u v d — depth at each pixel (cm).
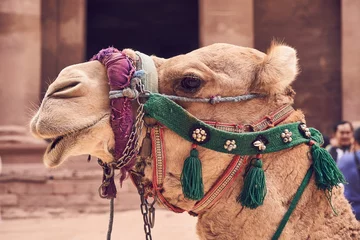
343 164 873
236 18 2303
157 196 374
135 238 1120
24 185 1852
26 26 2158
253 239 360
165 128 362
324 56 2641
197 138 358
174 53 3491
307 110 2625
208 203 368
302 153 372
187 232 1162
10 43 2141
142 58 372
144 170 368
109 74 355
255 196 353
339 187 383
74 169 1958
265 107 376
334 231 367
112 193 366
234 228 366
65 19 2553
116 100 351
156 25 3469
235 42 2298
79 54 2544
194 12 3462
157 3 3462
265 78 369
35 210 1792
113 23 3444
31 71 2153
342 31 2406
